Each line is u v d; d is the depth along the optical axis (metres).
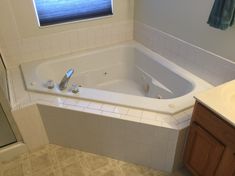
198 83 1.82
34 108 1.67
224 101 1.18
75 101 1.67
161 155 1.59
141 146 1.61
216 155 1.24
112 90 2.50
